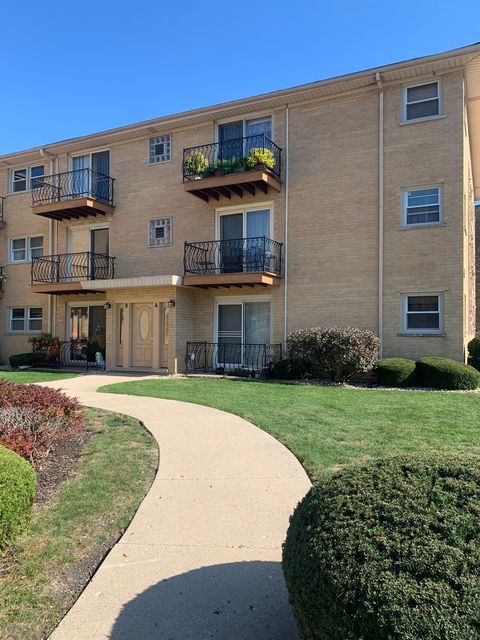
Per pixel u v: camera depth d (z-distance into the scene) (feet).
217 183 44.98
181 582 9.45
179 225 51.24
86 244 57.52
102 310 56.59
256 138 47.42
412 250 40.50
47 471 16.02
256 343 47.70
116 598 8.93
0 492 9.46
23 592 9.15
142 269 52.90
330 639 5.97
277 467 16.35
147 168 53.26
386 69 40.37
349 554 6.17
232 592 9.07
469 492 6.68
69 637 7.86
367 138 42.57
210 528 11.81
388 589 5.61
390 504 6.68
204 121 49.90
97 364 54.03
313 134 44.86
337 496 7.22
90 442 19.63
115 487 14.51
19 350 61.72
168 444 19.29
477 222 65.36
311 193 44.73
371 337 38.22
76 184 57.47
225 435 20.63
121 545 10.95
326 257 43.88
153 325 49.19
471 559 5.71
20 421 16.90
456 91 39.40
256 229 47.98
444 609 5.33
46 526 11.89
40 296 60.18
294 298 45.09
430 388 35.78
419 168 40.47
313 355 39.37
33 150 58.75
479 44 36.94
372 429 21.18
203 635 7.87
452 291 38.96
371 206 42.22
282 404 27.73
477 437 19.66
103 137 54.39
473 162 55.42
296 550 6.97
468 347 42.29
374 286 41.81
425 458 7.85
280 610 8.50
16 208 62.49
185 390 33.94
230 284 45.52
